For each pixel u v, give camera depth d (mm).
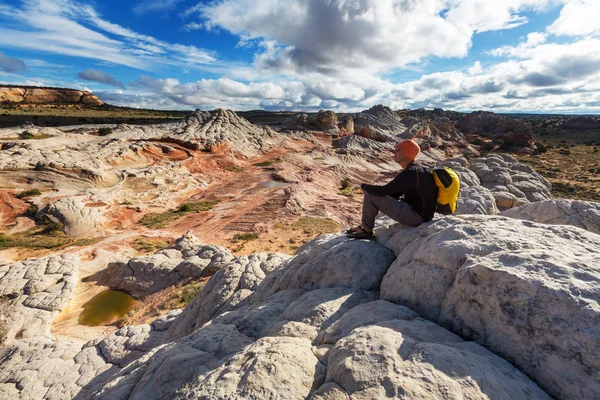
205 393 2289
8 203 26281
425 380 2008
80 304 16000
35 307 14625
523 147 97750
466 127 138750
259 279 8359
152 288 17172
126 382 3447
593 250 2904
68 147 38719
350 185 49219
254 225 29234
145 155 44188
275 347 2656
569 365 2049
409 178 4137
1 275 16094
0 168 29297
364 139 80312
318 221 31219
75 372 7984
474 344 2574
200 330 4086
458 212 13125
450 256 3236
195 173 44875
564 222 5746
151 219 29516
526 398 1999
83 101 167125
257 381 2264
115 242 23844
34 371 8016
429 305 3229
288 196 37594
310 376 2396
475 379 2023
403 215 4387
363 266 4363
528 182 25625
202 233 27281
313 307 3725
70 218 25234
